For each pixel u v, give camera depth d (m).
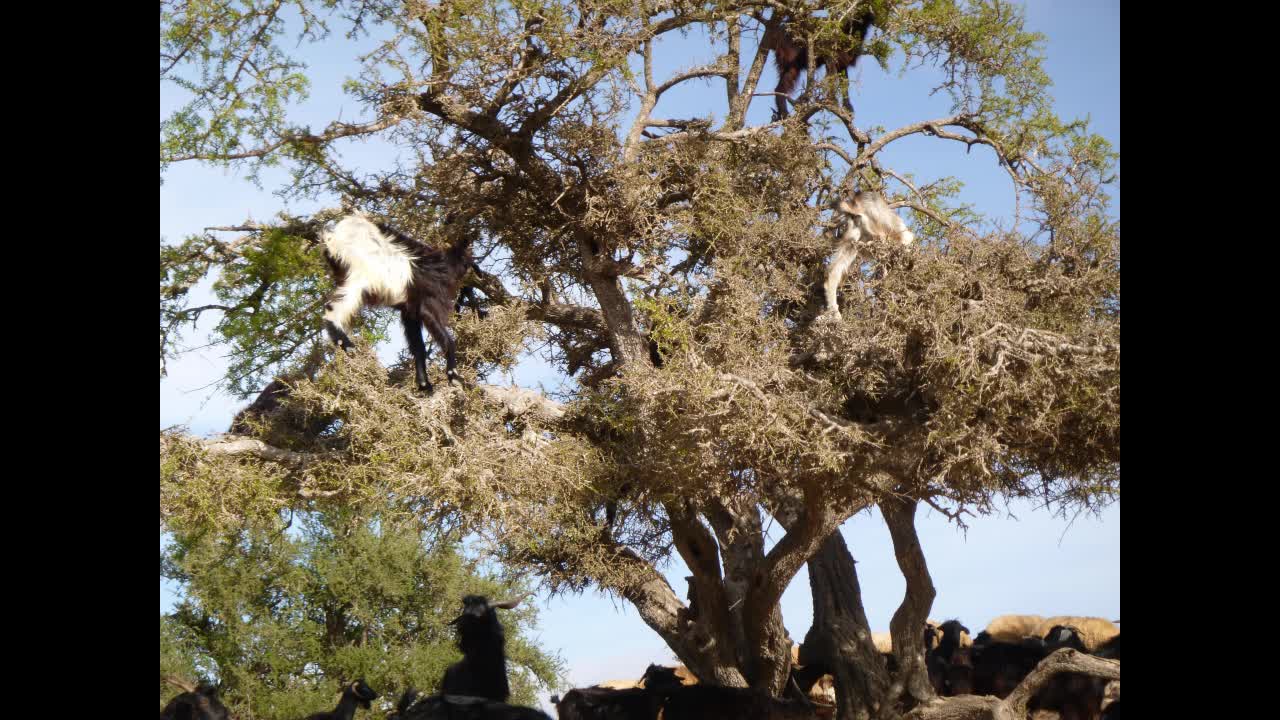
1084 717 15.33
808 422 11.71
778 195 15.16
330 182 13.69
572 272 15.13
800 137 15.25
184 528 11.82
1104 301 11.87
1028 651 16.59
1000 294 11.36
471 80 12.95
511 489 11.55
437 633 27.16
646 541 15.05
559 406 13.62
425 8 12.63
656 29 13.96
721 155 14.84
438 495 11.21
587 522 13.59
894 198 15.52
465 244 12.17
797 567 14.58
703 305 13.32
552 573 14.77
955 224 12.86
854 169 15.06
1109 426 10.73
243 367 13.13
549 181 14.11
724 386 11.17
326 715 10.77
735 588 16.45
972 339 10.80
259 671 26.27
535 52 13.08
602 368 16.00
